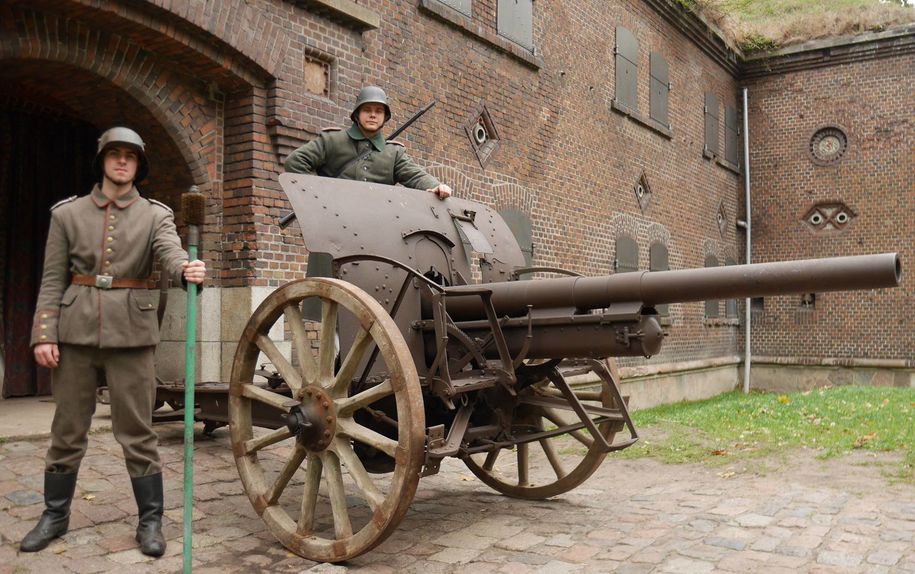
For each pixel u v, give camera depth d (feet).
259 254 20.52
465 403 11.63
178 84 19.99
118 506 12.51
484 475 14.97
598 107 39.52
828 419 23.40
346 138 14.47
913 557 10.66
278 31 20.95
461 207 14.39
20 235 23.30
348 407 10.57
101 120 21.17
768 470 16.97
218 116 20.93
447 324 11.64
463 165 29.45
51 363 10.40
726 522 12.59
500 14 31.71
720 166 55.31
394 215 12.83
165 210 11.21
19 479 13.38
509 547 11.35
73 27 17.81
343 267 11.66
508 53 32.12
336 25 23.12
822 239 55.72
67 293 10.62
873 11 54.29
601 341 10.87
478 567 10.48
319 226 11.67
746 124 58.29
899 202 53.06
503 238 14.92
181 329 20.71
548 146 35.19
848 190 54.80
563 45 36.58
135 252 10.77
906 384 52.44
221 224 20.97
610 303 10.89
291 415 10.94
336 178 13.01
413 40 26.86
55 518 10.96
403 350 9.97
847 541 11.43
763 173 57.93
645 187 44.75
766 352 57.21
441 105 28.27
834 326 55.01
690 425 23.36
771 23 58.75
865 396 29.89
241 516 12.68
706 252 52.47
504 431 12.58
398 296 11.66
